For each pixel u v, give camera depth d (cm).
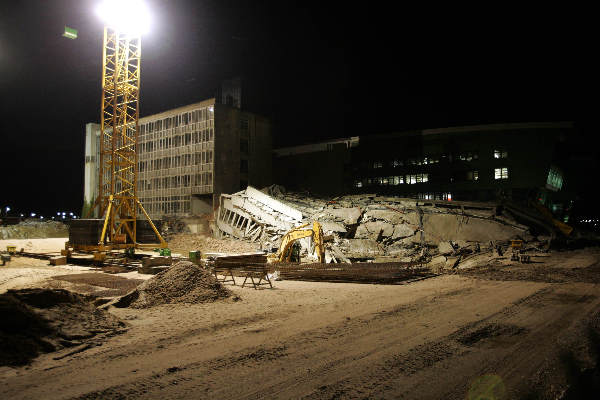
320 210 4434
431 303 1340
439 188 5566
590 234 4191
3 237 5438
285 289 1677
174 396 579
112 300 1324
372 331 964
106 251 2773
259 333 942
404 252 3588
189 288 1374
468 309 1237
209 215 5509
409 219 3947
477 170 5356
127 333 934
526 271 2281
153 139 6316
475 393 594
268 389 608
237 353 786
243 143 6066
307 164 6606
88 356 762
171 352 792
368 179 6153
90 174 6856
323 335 924
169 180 6062
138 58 3231
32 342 782
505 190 5159
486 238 3572
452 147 5538
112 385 619
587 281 1862
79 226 2728
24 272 2184
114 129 3075
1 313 794
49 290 939
